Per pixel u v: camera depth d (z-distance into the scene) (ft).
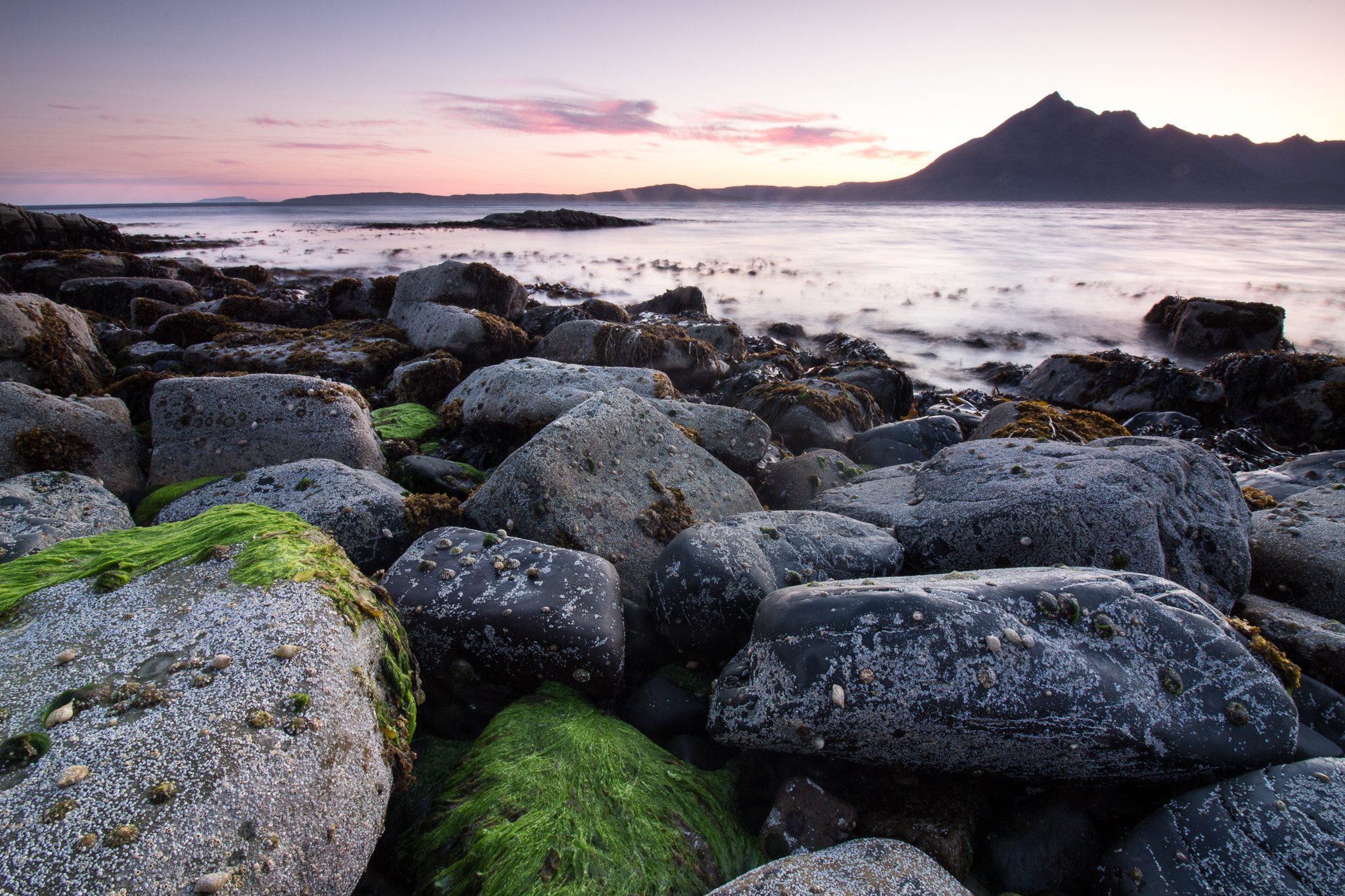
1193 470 14.65
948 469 15.88
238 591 7.79
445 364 27.76
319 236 174.70
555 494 13.52
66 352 22.88
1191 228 237.45
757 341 47.19
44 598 7.83
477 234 192.95
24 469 15.17
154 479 16.56
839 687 8.51
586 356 31.91
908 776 9.10
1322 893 6.98
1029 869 8.33
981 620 8.91
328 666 7.06
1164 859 7.75
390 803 8.41
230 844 5.60
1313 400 35.81
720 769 9.45
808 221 294.25
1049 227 238.48
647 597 11.52
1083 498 13.17
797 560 12.26
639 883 7.52
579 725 9.39
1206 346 56.54
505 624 9.95
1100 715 8.36
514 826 7.89
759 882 7.34
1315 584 14.46
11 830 5.26
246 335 33.58
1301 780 7.94
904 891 7.33
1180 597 9.63
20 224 83.15
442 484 16.97
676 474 15.49
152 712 6.23
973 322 67.46
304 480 14.30
